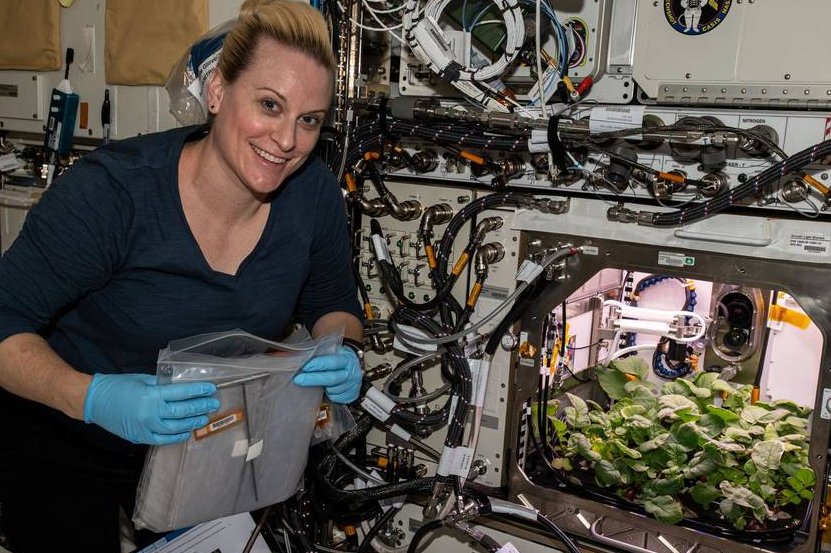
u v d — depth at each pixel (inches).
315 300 76.3
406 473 84.4
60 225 55.2
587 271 74.6
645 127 65.5
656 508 74.4
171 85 78.5
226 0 88.3
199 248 59.4
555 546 76.7
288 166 56.7
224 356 60.9
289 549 83.7
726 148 64.3
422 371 84.1
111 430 54.4
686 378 100.3
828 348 64.4
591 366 103.8
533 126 69.1
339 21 79.2
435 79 78.8
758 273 66.6
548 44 73.8
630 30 70.0
